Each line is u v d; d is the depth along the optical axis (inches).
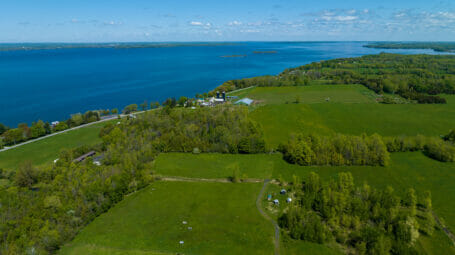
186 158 4879.4
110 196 3582.7
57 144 5639.8
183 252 2780.5
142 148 4776.1
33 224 2942.9
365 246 2696.9
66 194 3393.2
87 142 5738.2
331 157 4480.8
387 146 4837.6
